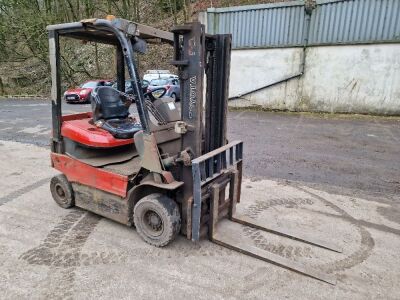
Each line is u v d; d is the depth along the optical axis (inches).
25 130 354.3
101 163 141.3
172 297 101.5
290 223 150.8
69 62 901.2
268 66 496.1
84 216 154.6
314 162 244.2
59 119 154.6
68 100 626.2
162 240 125.3
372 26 423.5
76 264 117.3
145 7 933.8
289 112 493.0
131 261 119.6
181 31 115.3
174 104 139.4
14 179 202.8
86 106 576.4
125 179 129.0
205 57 132.7
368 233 143.0
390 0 405.7
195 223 120.0
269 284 108.4
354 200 177.3
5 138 316.5
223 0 730.8
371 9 418.6
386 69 428.5
